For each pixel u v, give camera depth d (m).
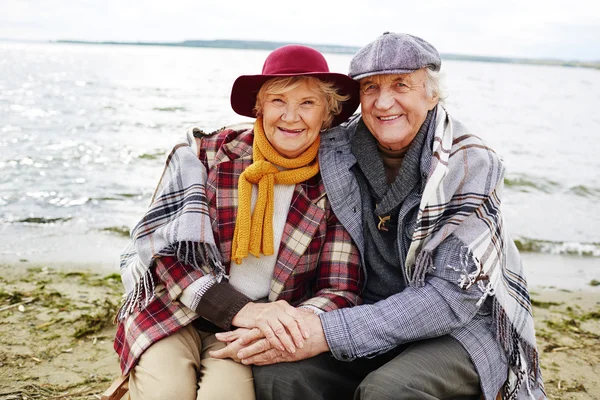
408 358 1.94
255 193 2.25
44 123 13.00
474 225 2.05
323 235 2.29
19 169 8.13
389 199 2.18
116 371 3.14
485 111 21.48
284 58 2.11
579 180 9.47
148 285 2.21
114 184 7.55
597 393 3.18
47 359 3.21
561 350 3.70
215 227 2.22
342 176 2.26
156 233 2.19
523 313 2.13
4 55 55.78
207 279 2.15
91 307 3.88
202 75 33.66
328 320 2.03
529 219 7.03
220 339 2.07
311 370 1.99
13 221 5.87
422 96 2.11
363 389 1.86
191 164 2.27
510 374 2.13
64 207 6.43
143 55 69.50
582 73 67.06
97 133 11.94
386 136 2.13
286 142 2.17
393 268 2.28
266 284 2.28
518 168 10.53
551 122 18.81
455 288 2.03
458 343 2.04
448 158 2.08
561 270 5.42
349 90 2.26
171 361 2.05
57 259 4.88
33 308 3.85
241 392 1.96
